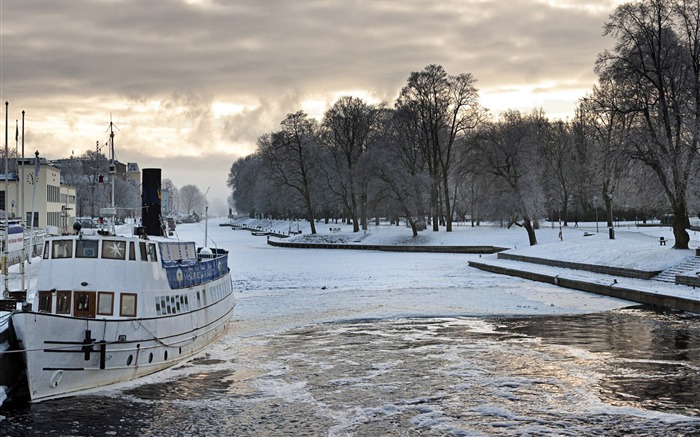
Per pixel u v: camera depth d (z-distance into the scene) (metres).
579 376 33.47
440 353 38.62
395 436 25.62
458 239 118.00
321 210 168.62
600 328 45.72
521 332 44.78
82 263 31.89
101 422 26.50
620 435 25.58
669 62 62.41
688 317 49.25
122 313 31.86
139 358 31.58
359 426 26.66
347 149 133.88
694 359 36.59
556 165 123.75
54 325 27.92
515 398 30.02
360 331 45.25
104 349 29.42
